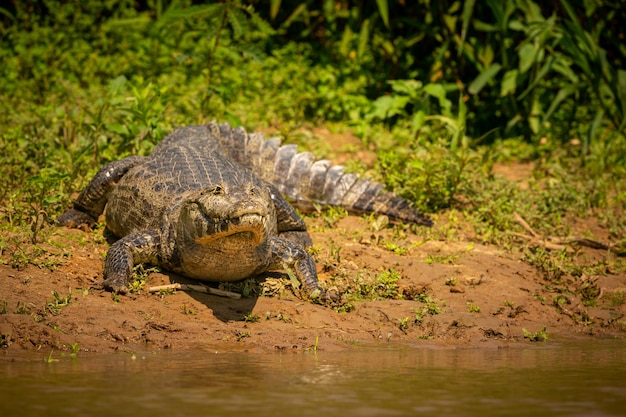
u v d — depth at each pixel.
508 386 7.83
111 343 9.43
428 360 9.24
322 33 27.19
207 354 9.17
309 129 21.59
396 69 24.61
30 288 10.49
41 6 25.98
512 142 21.92
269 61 23.42
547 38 21.56
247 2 25.80
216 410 6.63
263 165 16.17
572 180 18.77
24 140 16.34
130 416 6.40
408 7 25.56
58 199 13.52
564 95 21.66
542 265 13.83
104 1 25.47
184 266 11.39
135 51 24.22
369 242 14.09
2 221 12.88
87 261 11.91
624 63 25.27
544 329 11.20
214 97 20.91
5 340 9.17
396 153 18.05
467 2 21.41
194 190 12.14
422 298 11.98
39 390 7.23
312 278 11.86
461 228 15.58
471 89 21.75
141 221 12.38
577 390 7.68
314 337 10.17
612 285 13.68
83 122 17.48
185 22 23.80
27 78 22.31
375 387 7.66
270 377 7.99
